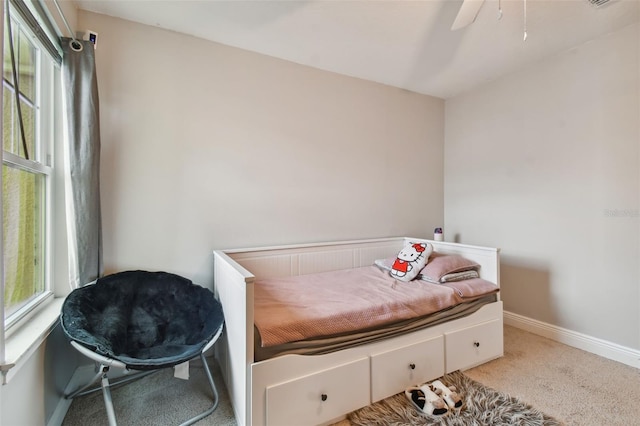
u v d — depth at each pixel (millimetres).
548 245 2432
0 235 958
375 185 2873
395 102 2975
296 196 2471
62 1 1570
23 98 1434
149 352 1545
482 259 2232
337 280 2180
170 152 2020
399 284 2072
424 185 3180
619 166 2051
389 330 1634
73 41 1609
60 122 1696
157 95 1981
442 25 1960
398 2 1736
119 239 1888
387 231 2955
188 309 1808
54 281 1689
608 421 1470
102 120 1847
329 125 2617
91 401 1628
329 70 2598
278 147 2387
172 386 1778
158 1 1729
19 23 1317
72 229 1631
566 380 1823
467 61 2451
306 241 2523
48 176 1631
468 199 3064
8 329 1195
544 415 1502
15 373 1008
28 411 1146
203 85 2113
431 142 3221
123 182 1896
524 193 2590
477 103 2973
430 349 1781
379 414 1509
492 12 1817
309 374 1413
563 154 2330
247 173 2270
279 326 1368
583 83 2211
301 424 1395
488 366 1993
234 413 1534
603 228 2129
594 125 2162
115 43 1874
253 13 1838
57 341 1470
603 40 2105
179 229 2051
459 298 1919
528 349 2232
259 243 2326
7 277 1251
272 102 2357
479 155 2955
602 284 2135
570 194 2297
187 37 2062
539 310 2494
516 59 2426
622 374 1888
